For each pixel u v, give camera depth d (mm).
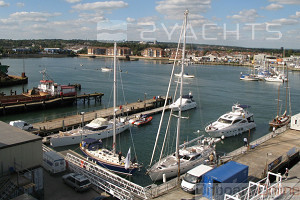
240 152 37156
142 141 47344
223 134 49000
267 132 54062
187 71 189250
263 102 86438
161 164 32375
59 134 43219
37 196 22516
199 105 79125
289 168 33812
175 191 25281
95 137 45094
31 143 22094
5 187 19641
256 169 30672
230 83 132625
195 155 34000
